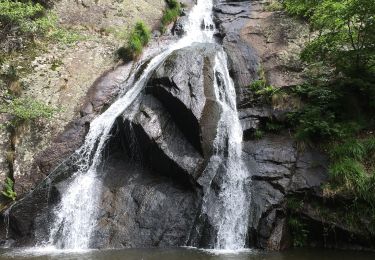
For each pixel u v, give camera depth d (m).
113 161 12.62
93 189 11.67
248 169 11.19
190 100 12.12
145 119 12.18
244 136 12.48
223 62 14.75
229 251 9.56
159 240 10.20
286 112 12.64
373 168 10.37
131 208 10.89
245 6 19.72
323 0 12.77
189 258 8.88
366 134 11.42
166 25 19.33
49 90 14.70
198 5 21.23
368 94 12.13
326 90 12.44
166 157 11.44
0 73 14.65
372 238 9.53
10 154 13.03
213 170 11.20
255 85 13.75
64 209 11.39
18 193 12.27
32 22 15.05
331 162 10.80
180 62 13.30
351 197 9.87
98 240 10.37
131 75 15.51
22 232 11.06
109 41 17.03
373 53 11.78
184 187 11.13
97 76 15.57
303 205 10.20
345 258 8.93
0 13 13.95
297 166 10.95
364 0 10.93
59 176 12.27
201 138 11.53
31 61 15.36
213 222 10.26
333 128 11.36
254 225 9.98
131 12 18.84
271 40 15.88
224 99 13.43
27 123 13.60
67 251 9.92
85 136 13.48
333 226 9.82
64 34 16.17
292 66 14.37
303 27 16.05
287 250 9.66
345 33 12.40
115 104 14.19
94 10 18.20
